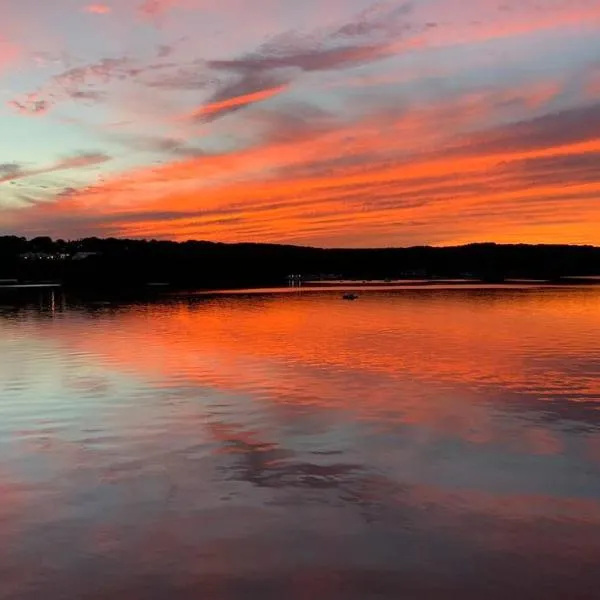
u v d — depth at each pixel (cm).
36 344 2386
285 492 786
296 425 1122
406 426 1114
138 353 2111
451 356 2020
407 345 2323
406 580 570
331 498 767
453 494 779
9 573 582
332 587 558
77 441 1020
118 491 790
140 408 1260
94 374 1673
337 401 1324
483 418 1173
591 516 709
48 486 808
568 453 951
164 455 943
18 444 1002
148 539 652
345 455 943
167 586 558
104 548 631
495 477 841
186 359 1962
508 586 559
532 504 746
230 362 1895
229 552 623
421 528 679
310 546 636
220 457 933
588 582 565
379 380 1577
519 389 1455
